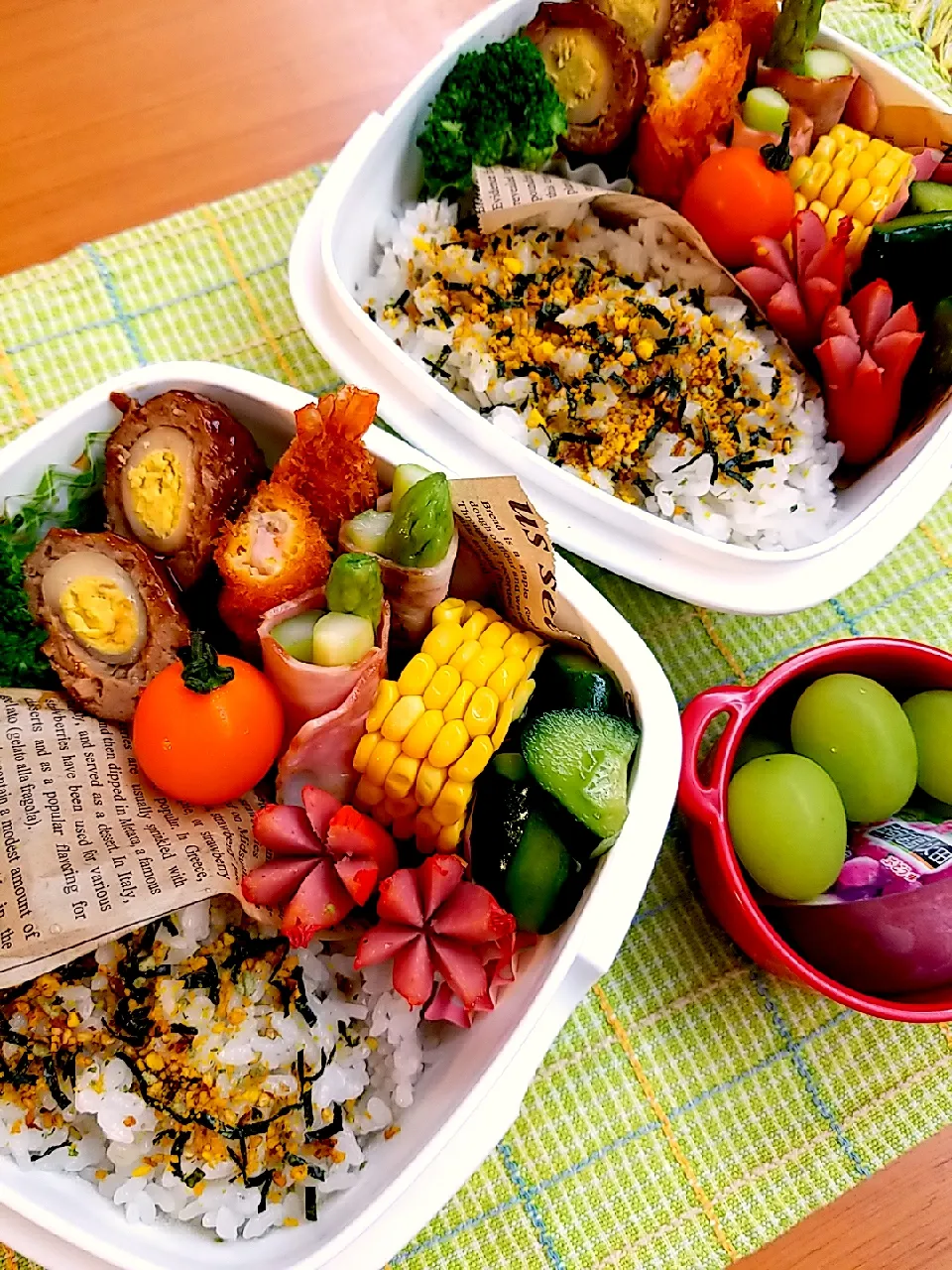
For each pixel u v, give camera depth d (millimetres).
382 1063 194
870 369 242
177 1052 182
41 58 302
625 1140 210
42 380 261
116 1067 181
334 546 205
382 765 184
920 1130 215
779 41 256
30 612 199
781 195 246
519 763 188
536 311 253
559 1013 178
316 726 180
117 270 272
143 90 301
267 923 184
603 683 193
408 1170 161
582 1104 212
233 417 214
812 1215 208
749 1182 209
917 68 317
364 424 187
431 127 245
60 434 202
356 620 181
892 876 202
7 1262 191
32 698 194
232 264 277
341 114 302
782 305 248
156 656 199
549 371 250
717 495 253
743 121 258
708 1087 215
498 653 193
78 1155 183
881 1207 209
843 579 223
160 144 295
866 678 216
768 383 253
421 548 183
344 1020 192
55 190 289
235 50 306
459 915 174
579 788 177
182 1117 181
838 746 208
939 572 264
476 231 260
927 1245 208
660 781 185
